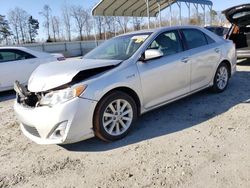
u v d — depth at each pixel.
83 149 3.78
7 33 60.03
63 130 3.48
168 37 4.77
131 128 4.17
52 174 3.23
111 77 3.81
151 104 4.37
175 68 4.60
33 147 4.02
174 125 4.31
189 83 4.96
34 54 8.37
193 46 5.12
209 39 5.56
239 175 2.85
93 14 21.66
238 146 3.46
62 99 3.48
